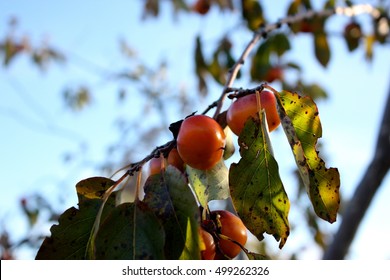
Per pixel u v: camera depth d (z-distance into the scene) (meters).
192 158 0.89
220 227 0.90
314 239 2.29
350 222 1.53
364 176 1.55
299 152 0.88
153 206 0.86
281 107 0.89
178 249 0.85
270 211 0.89
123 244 0.86
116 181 0.90
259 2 1.82
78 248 0.88
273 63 1.82
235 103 0.92
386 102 1.56
